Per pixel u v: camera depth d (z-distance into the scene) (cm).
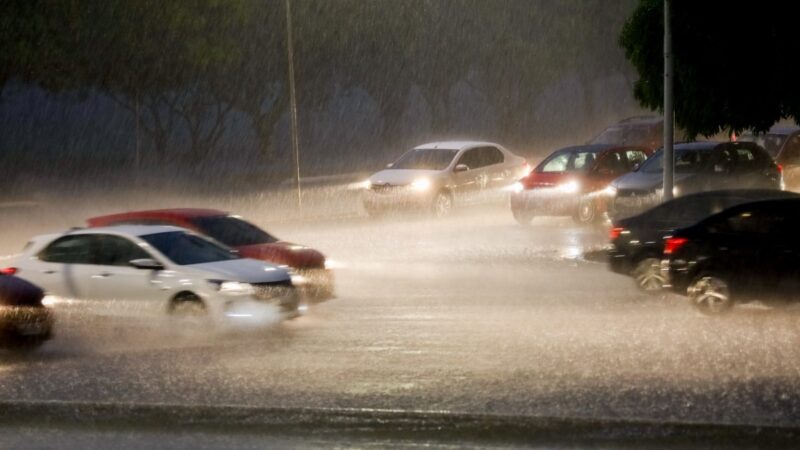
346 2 10694
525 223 5822
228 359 2606
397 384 2258
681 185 5197
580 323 3000
